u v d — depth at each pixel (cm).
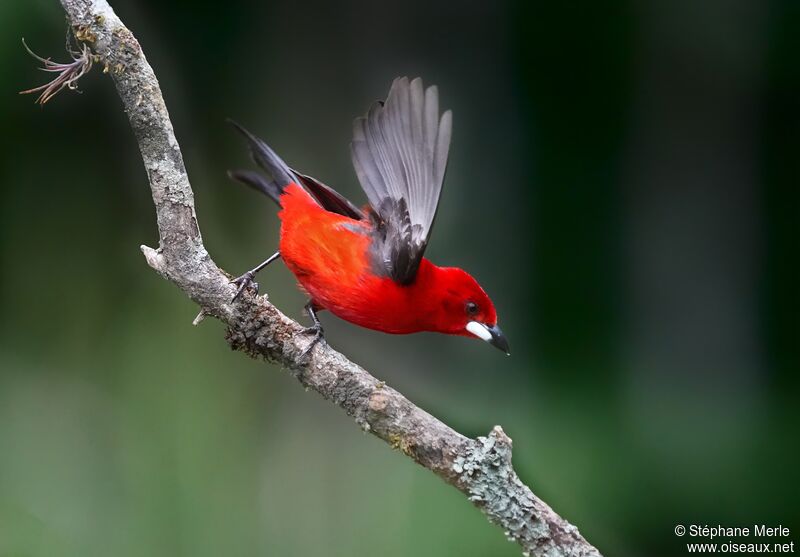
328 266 760
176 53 1255
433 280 773
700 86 1396
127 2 1232
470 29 1320
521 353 1278
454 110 1326
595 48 1331
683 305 1345
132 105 633
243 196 1235
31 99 1163
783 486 1151
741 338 1363
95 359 1162
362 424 665
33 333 1177
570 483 1141
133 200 1238
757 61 1355
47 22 1085
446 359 1232
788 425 1262
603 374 1274
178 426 1127
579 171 1338
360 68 1295
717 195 1424
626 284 1333
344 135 1274
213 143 1258
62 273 1199
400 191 728
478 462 648
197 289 669
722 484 1154
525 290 1316
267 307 678
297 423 1148
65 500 1091
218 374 1153
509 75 1334
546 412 1223
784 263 1392
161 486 1102
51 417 1133
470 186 1323
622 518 1123
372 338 1212
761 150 1415
